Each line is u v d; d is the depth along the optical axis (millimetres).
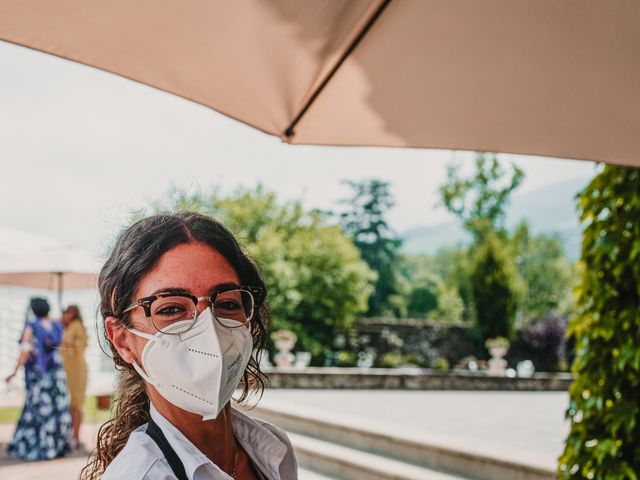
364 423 6832
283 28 1519
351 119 1904
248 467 1410
